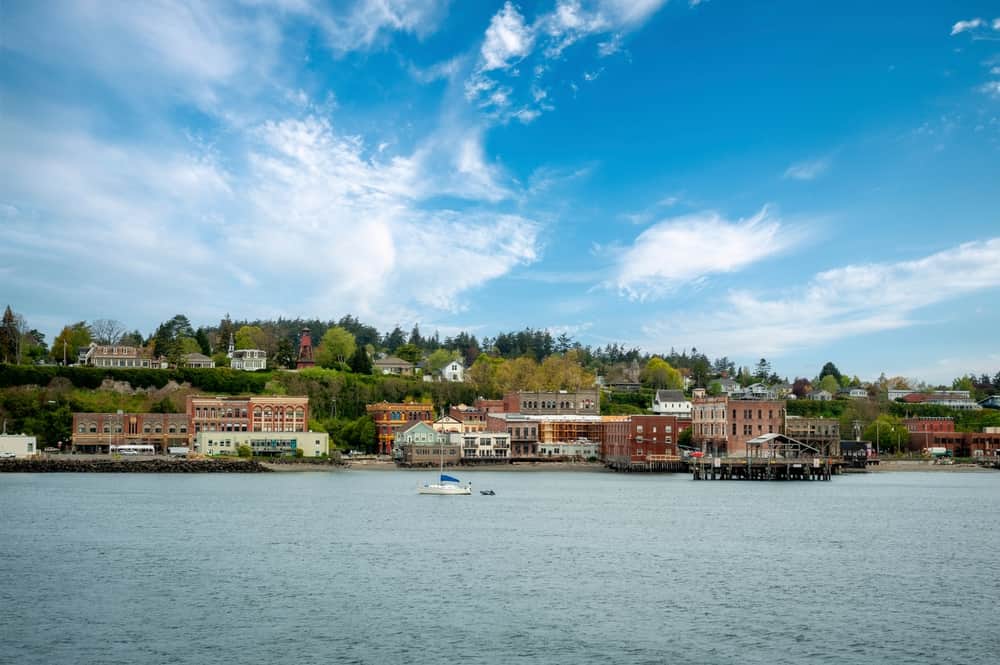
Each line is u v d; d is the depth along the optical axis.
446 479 167.62
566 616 63.22
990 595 70.50
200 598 67.56
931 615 64.00
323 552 88.94
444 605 66.12
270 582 73.62
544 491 174.88
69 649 54.62
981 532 108.56
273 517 118.94
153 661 52.56
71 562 81.75
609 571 79.81
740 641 57.41
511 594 69.94
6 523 108.50
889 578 77.31
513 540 98.94
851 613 64.50
